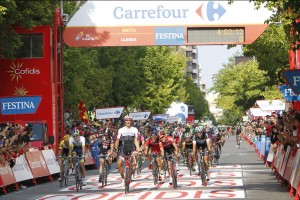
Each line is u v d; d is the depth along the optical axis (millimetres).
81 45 33312
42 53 36688
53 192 22875
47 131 33344
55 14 37250
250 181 25359
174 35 33094
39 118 36062
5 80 36812
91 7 33219
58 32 37906
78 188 23344
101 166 24750
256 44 38875
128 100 72750
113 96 71000
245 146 76562
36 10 35312
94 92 61406
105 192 22078
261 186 23078
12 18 32469
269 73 42438
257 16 32938
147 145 24922
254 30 33031
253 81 79250
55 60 36969
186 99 116438
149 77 84188
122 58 70562
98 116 55062
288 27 18516
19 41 34562
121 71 70438
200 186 23453
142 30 33281
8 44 34094
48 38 36688
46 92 36406
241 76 80438
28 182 27906
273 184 23922
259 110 61875
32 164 27125
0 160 22172
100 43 33562
